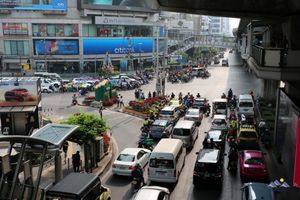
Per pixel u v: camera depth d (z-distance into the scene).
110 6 84.69
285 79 19.25
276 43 24.92
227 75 85.69
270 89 47.19
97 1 82.69
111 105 48.22
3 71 80.25
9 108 30.62
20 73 74.12
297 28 24.12
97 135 23.83
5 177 14.79
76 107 47.03
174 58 96.31
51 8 79.50
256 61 23.48
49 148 16.66
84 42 83.00
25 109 30.52
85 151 22.72
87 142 22.41
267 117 37.88
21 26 79.81
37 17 79.75
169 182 21.19
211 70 98.56
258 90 61.19
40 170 14.62
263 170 21.64
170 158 21.00
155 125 31.27
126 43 88.94
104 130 23.84
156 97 47.94
